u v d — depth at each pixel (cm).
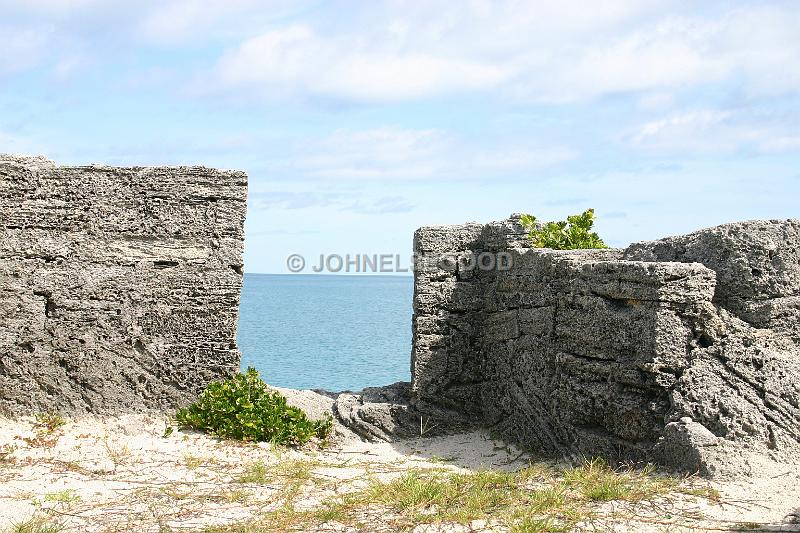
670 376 901
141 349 1127
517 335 1155
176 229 1131
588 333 997
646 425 910
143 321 1126
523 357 1135
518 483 845
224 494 840
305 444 1127
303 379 2145
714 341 920
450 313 1255
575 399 1002
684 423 856
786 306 959
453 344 1252
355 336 3400
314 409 1248
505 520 717
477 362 1262
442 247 1255
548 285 1082
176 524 745
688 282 911
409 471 944
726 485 789
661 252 1036
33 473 905
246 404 1103
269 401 1139
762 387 885
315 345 2995
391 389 1298
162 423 1106
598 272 988
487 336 1241
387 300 7469
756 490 773
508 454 1105
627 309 952
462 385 1256
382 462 1059
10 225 1090
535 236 1212
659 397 911
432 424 1231
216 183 1141
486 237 1252
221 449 1030
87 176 1111
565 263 1055
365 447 1162
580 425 1001
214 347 1141
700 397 880
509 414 1166
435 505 772
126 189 1120
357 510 769
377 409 1216
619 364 947
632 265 936
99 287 1113
